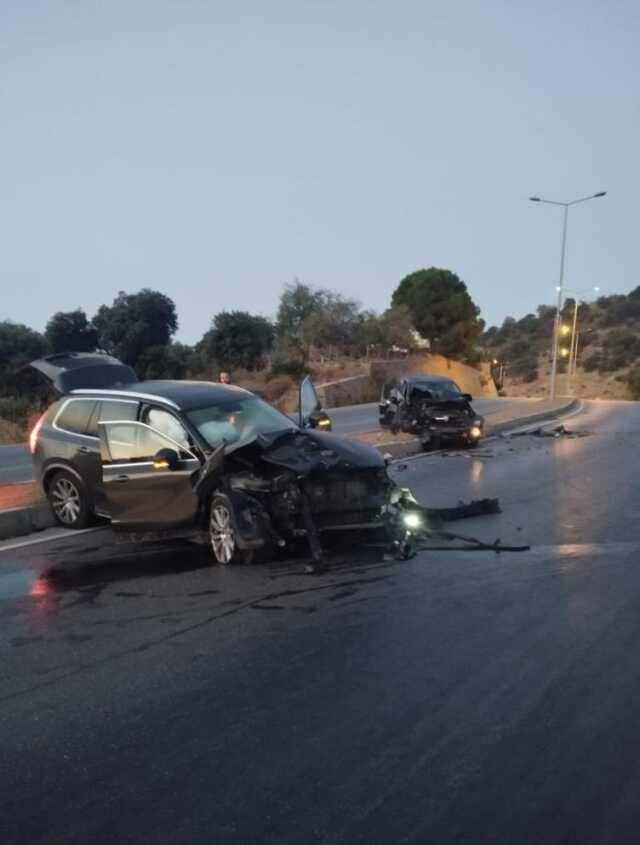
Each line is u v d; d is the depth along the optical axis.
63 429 10.40
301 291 55.88
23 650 6.09
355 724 4.74
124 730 4.74
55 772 4.29
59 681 5.49
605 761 4.25
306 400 11.12
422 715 4.84
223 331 46.72
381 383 49.91
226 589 7.57
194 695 5.21
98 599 7.35
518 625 6.43
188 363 41.38
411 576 7.88
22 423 28.42
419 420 19.55
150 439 9.19
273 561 8.51
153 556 8.91
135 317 41.38
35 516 10.48
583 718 4.75
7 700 5.20
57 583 7.91
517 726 4.67
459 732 4.61
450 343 64.94
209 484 8.54
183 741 4.59
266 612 6.87
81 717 4.93
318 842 3.61
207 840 3.65
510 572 7.99
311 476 8.34
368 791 4.02
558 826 3.70
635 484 13.39
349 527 8.66
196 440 8.84
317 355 55.56
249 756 4.39
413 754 4.37
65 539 9.81
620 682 5.27
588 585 7.52
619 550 8.84
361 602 7.09
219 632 6.40
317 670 5.58
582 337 99.69
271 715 4.89
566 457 17.30
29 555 9.05
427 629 6.37
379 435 21.12
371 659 5.76
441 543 9.22
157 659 5.86
